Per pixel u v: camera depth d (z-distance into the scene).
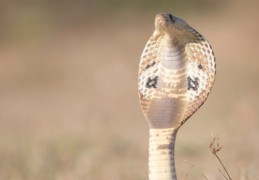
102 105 57.69
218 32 79.56
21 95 64.25
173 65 15.14
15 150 30.72
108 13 88.25
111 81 67.88
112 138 35.16
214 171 22.89
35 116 52.19
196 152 30.77
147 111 15.09
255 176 20.17
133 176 24.02
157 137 14.70
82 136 37.22
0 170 26.48
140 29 85.12
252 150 28.66
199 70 15.12
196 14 86.19
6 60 76.25
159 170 14.52
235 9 85.56
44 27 83.75
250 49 73.06
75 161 28.70
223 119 42.16
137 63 74.50
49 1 86.94
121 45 80.94
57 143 33.41
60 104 58.84
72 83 69.06
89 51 79.38
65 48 80.38
